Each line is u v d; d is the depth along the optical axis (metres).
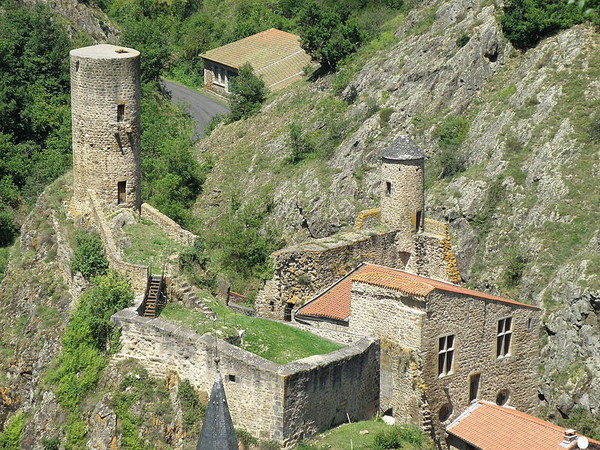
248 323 132.00
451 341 130.12
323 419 122.56
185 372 125.06
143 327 127.75
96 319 131.50
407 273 144.38
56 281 160.25
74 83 160.75
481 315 132.25
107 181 162.00
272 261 141.75
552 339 166.12
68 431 129.38
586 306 164.38
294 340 129.00
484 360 133.75
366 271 144.50
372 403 129.12
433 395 129.00
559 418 159.00
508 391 137.25
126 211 161.38
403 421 128.62
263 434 119.19
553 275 175.12
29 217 175.75
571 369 161.00
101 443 126.06
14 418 142.75
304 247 143.75
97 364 130.75
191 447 121.62
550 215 185.88
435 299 127.56
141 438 124.06
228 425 99.44
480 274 185.88
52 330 152.75
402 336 128.25
